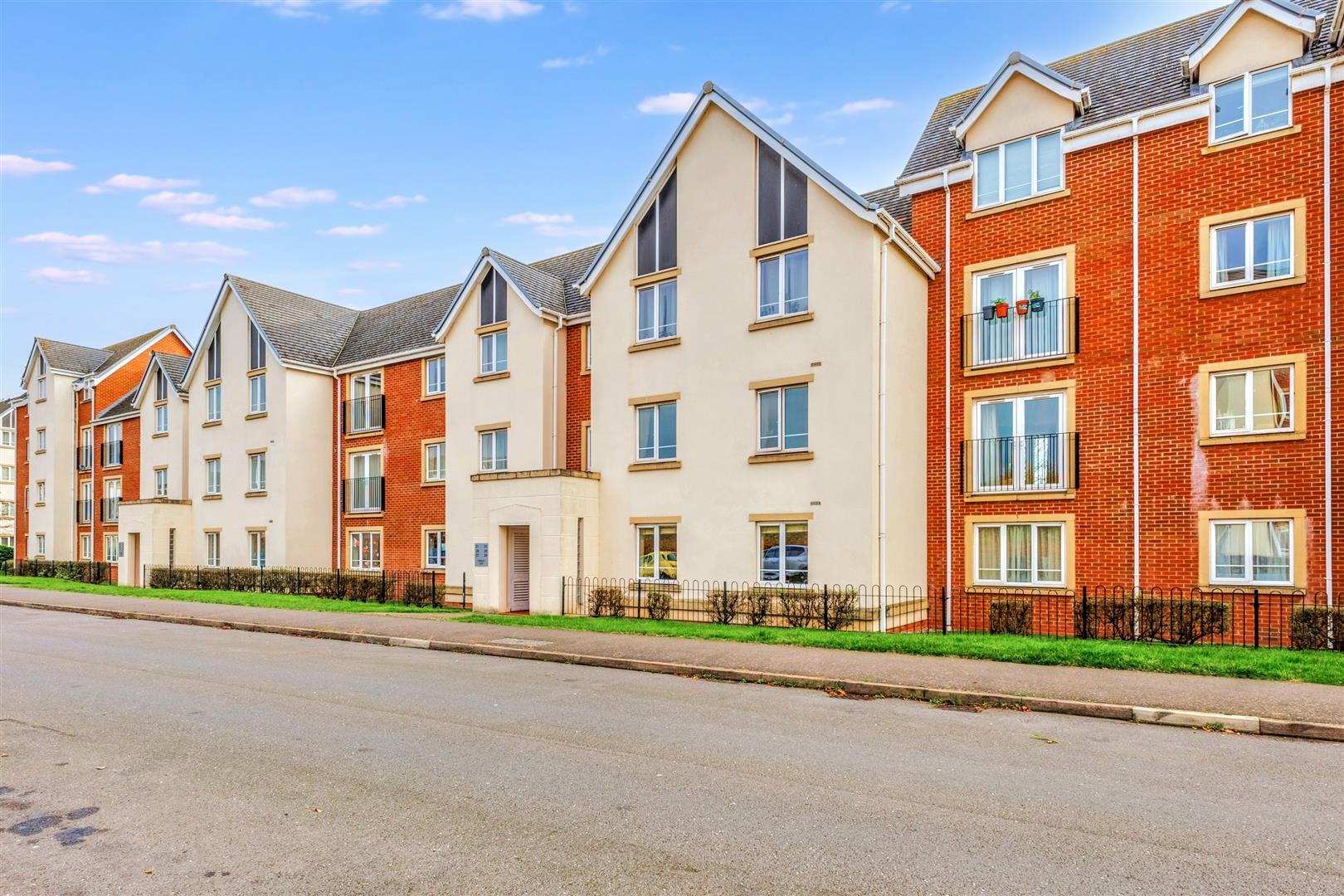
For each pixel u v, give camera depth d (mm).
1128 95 15734
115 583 32562
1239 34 14359
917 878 4457
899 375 16156
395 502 26062
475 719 8227
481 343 22844
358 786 6078
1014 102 16422
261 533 28172
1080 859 4711
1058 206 15828
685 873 4520
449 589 22578
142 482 34312
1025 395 15961
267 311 28750
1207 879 4457
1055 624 15188
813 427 16031
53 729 7824
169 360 33469
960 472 16547
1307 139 13625
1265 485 13609
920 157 18062
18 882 4473
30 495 41250
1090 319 15375
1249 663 10062
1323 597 13039
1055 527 15508
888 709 8789
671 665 11055
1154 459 14586
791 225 16625
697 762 6688
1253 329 13875
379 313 30594
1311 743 7359
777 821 5305
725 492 16984
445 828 5211
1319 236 13453
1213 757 6883
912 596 16188
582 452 21562
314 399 27953
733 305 17234
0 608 21938
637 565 18250
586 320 21641
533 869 4570
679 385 17812
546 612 18031
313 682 10352
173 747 7184
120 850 4902
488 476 19281
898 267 16328
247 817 5438
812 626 15156
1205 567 13984
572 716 8383
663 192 18500
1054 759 6812
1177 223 14641
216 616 17906
